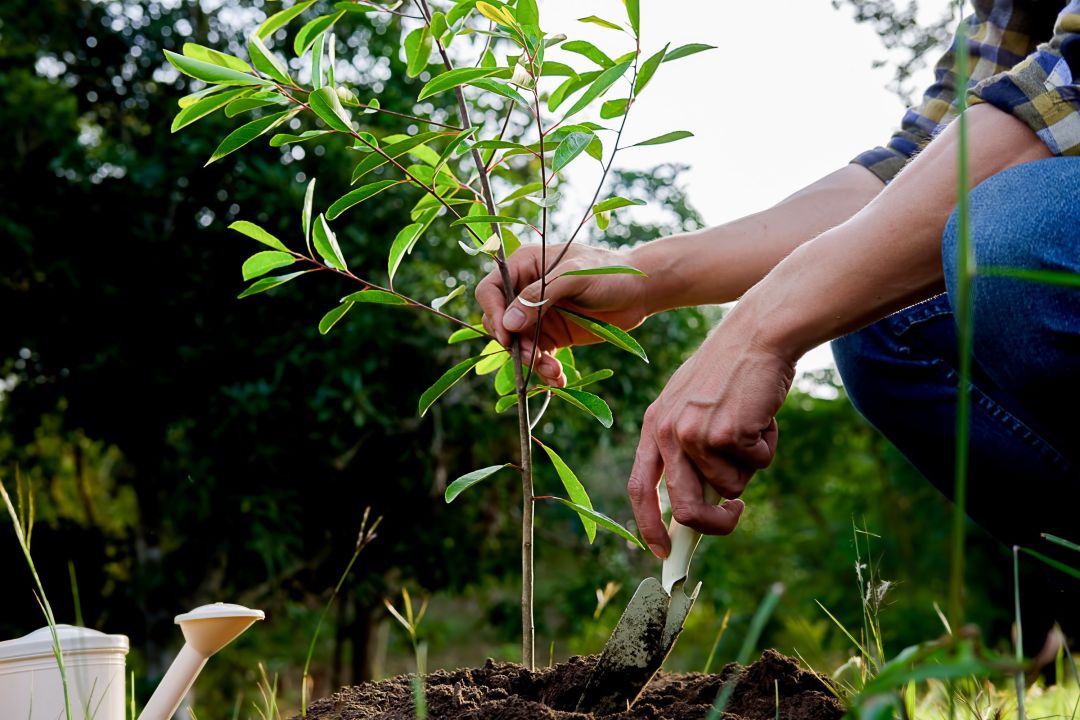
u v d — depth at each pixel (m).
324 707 1.19
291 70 5.21
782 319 1.01
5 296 5.11
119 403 5.14
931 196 0.98
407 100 5.18
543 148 1.17
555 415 5.24
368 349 4.90
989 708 1.25
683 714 1.07
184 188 5.19
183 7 5.68
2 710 1.15
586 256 1.35
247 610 1.20
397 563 5.28
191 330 5.10
